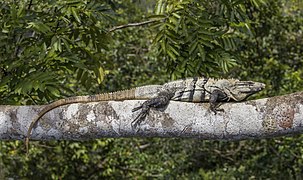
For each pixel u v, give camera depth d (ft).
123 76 33.12
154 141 34.04
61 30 16.29
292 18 30.81
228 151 33.27
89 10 16.98
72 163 33.01
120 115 12.53
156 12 16.60
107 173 33.04
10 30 16.61
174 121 12.19
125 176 33.83
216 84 14.97
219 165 33.32
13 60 16.61
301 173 29.35
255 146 32.17
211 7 18.74
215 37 17.30
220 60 16.98
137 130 12.48
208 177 31.68
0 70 16.80
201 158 33.73
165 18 16.51
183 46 17.53
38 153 31.58
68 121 12.91
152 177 33.60
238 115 11.73
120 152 33.27
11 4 17.84
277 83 29.50
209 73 17.56
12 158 31.17
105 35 17.84
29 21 16.56
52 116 13.05
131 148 33.68
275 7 29.37
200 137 12.16
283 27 30.78
